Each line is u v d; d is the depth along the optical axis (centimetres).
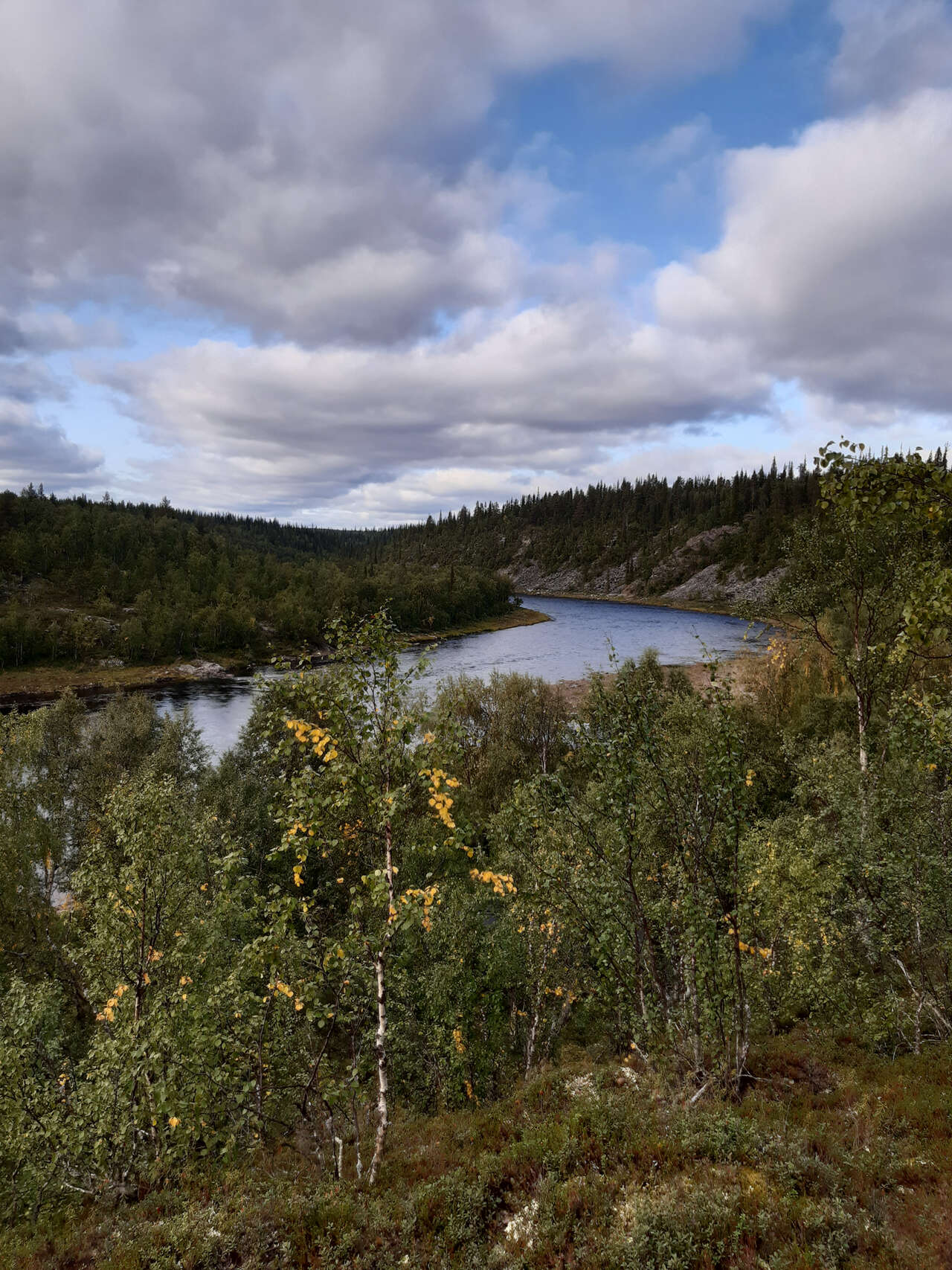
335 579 16475
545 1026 1784
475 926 1669
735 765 973
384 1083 936
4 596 13875
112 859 1299
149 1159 1039
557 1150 830
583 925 1102
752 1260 584
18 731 3650
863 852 1282
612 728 1041
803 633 2309
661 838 1175
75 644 11712
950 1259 560
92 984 1275
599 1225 669
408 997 1628
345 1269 675
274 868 2812
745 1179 705
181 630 12550
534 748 4503
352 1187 847
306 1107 1057
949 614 818
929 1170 705
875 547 1969
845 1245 585
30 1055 1225
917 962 1191
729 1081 966
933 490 838
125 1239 788
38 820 3158
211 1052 1094
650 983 1112
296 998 1022
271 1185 892
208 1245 720
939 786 1286
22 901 2684
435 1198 774
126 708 6084
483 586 19575
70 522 17588
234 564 18900
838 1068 1092
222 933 1438
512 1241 676
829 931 1265
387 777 1001
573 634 15088
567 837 1129
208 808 2664
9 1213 1013
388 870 976
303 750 1000
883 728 1909
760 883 1104
